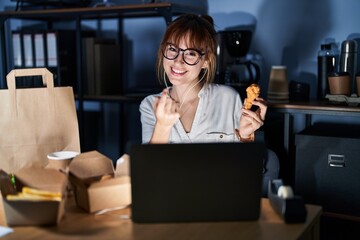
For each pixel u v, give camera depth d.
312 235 1.28
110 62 3.05
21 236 1.13
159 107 1.44
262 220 1.22
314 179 2.37
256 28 2.83
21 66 3.10
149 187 1.18
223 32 2.62
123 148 3.32
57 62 3.00
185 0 2.95
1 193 1.24
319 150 2.34
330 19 2.66
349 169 2.29
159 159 1.17
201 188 1.19
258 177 1.19
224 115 1.93
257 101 1.71
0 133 1.57
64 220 1.23
